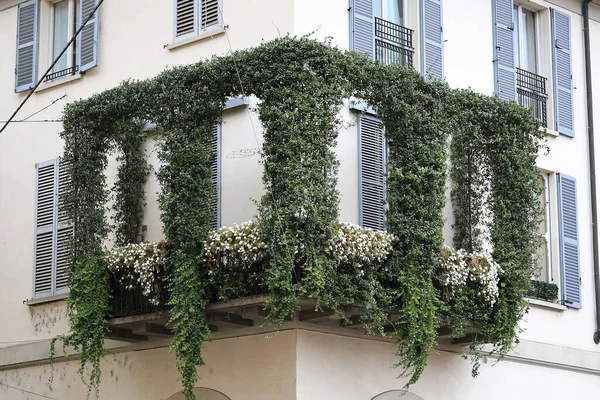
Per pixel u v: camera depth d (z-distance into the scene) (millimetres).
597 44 19953
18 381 17719
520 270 15539
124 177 16297
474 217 16125
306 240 13273
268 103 13727
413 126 14516
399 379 15391
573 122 18969
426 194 14445
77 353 16672
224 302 13906
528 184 15844
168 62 16344
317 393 14289
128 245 15055
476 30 17734
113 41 17203
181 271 13961
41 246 17641
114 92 15141
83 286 15008
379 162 15617
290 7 14969
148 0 16812
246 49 14367
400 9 16781
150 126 16391
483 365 16594
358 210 15234
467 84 17344
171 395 15438
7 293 18016
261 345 14602
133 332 15289
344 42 15508
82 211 15422
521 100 18359
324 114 13562
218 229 14047
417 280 14172
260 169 15008
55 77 18078
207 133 14445
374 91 14266
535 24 19172
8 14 18875
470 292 15078
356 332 14945
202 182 14195
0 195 18500
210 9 16000
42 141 18016
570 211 18438
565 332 17922
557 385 17719
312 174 13359
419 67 16594
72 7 18188
